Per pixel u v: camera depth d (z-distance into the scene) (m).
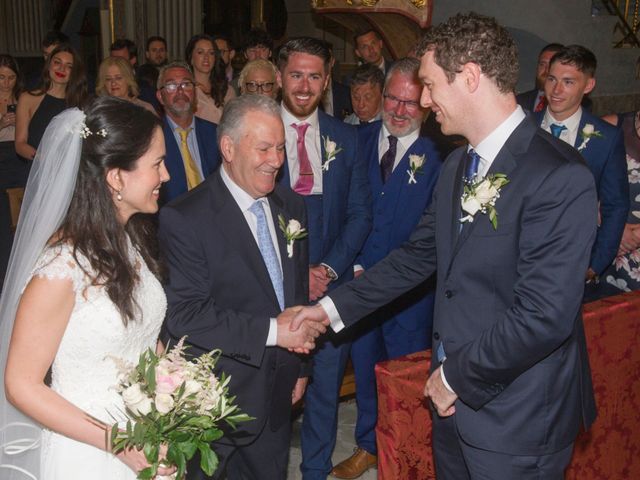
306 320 2.78
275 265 2.89
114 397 2.25
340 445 4.23
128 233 2.41
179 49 10.52
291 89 3.44
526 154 2.24
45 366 2.08
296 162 3.50
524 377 2.29
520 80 8.38
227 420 2.26
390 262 2.85
